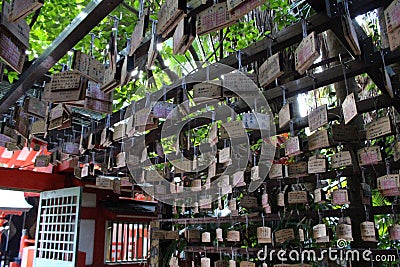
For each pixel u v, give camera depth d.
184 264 4.58
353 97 1.57
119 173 4.02
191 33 1.22
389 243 3.07
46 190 5.41
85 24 1.40
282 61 1.44
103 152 3.74
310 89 1.91
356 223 2.60
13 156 5.09
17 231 10.15
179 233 4.27
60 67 2.81
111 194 6.07
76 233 4.70
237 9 1.08
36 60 1.77
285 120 1.87
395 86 1.86
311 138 2.17
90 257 5.61
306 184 3.16
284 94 1.96
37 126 2.39
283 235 2.82
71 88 1.70
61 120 2.21
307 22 1.39
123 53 1.65
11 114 2.55
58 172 5.59
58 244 5.02
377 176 2.45
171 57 3.82
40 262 5.19
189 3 1.26
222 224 4.05
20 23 1.22
